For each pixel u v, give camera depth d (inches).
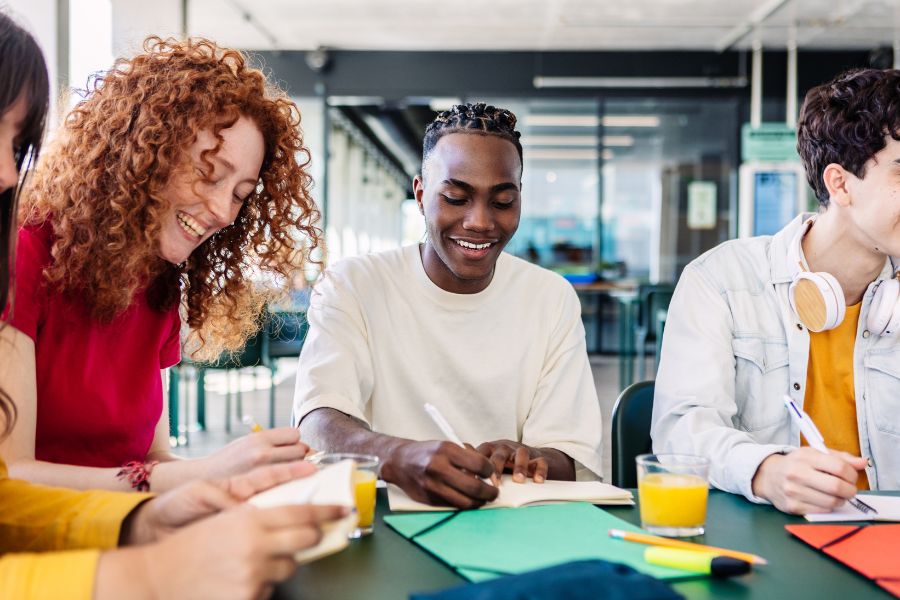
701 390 59.6
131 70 47.9
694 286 64.9
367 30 299.0
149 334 51.6
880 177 54.1
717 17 279.6
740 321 63.6
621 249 367.2
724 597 30.9
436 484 42.6
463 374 62.7
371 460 39.5
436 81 327.6
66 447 48.1
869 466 60.1
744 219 296.4
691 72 325.7
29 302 43.9
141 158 45.1
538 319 65.0
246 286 57.7
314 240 57.2
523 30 298.4
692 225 356.2
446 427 46.6
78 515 32.2
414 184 64.6
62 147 47.3
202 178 46.5
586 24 287.7
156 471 41.3
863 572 33.3
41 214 46.9
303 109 338.0
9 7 34.0
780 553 36.6
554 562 33.9
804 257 61.7
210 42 51.0
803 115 60.5
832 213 58.9
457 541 36.9
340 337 61.6
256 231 55.4
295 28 296.2
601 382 277.9
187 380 183.3
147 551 25.6
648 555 34.3
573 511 42.2
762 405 62.9
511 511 42.3
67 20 142.6
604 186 362.6
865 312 60.4
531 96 329.7
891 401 60.0
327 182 328.8
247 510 26.0
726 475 48.3
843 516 42.4
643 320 251.0
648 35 304.3
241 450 40.3
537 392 64.5
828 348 61.9
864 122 53.7
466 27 295.1
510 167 57.4
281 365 330.6
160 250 48.3
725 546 37.6
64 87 55.0
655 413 62.0
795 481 43.2
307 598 30.6
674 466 39.3
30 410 43.4
